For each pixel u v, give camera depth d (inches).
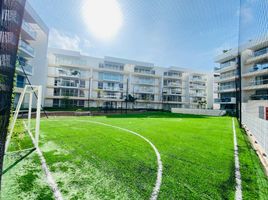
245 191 127.3
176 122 621.3
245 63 1178.0
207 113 1184.2
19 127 259.3
